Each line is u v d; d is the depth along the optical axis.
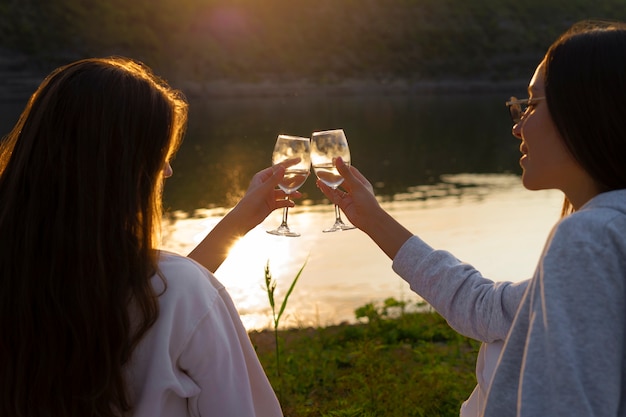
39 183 1.22
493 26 72.69
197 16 62.06
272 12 66.69
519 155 24.16
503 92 63.91
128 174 1.22
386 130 34.31
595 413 0.98
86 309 1.20
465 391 3.63
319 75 63.59
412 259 1.58
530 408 1.01
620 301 1.01
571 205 1.32
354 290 7.40
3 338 1.23
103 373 1.21
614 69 1.12
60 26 54.94
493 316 1.41
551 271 1.04
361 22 69.94
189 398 1.29
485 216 12.27
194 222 11.92
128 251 1.22
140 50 57.00
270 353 4.75
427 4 74.00
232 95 56.97
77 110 1.22
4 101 43.62
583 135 1.14
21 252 1.22
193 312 1.27
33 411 1.23
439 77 66.62
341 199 1.77
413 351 4.66
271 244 9.63
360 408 3.38
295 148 1.92
